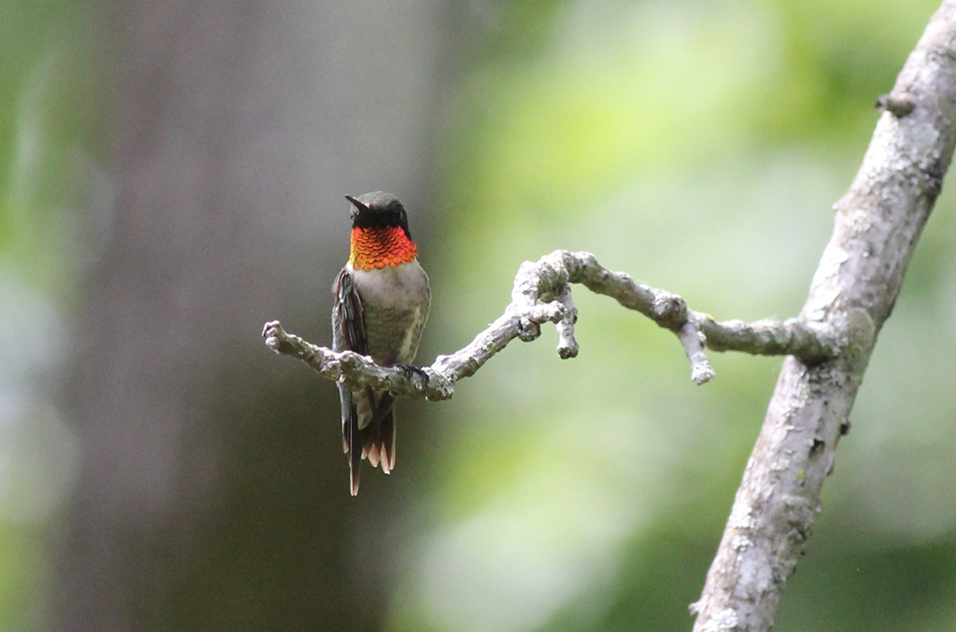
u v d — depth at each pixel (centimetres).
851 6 1363
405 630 1361
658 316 541
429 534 1402
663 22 1672
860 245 591
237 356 1026
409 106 1081
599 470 1395
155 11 1084
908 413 1238
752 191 1459
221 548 1030
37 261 1786
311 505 1040
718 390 1301
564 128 1702
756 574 538
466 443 1530
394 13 1077
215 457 1023
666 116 1622
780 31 1445
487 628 1336
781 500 550
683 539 1215
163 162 1065
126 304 1062
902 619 1115
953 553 1135
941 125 597
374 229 753
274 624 1041
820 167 1410
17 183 1727
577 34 1730
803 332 567
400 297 752
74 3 1677
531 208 1694
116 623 1038
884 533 1182
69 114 1770
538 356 1524
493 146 1712
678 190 1539
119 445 1045
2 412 1722
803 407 567
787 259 1376
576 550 1309
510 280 1620
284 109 1052
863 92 1372
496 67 1730
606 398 1454
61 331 1700
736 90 1551
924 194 592
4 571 1561
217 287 1037
